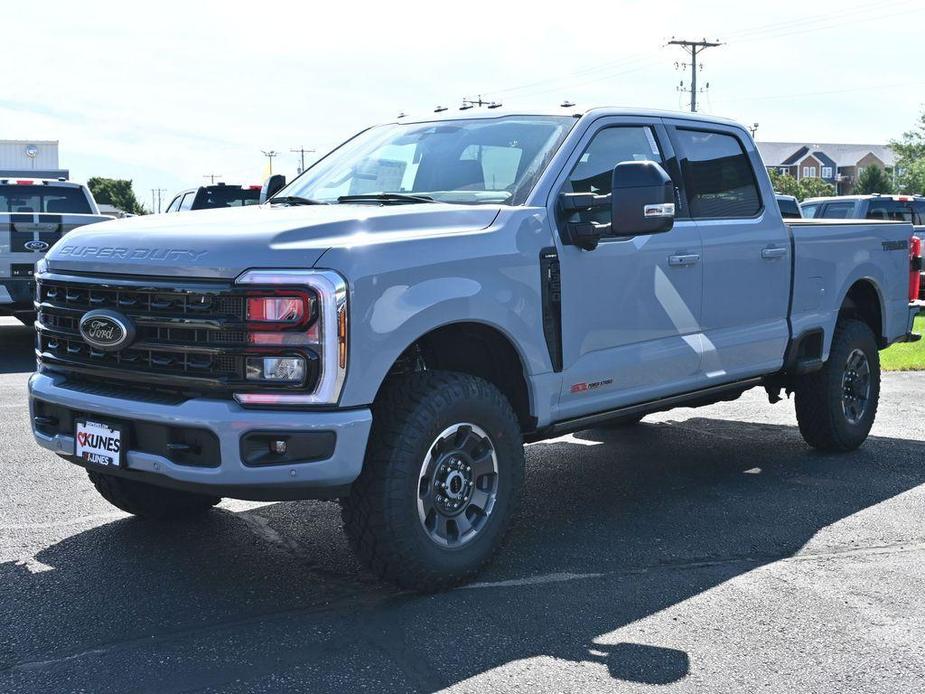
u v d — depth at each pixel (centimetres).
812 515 538
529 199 458
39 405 431
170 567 446
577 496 576
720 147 579
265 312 367
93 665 346
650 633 378
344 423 370
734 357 570
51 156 5631
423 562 402
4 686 330
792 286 611
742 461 664
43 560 454
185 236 393
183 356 381
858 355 683
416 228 413
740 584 432
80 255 414
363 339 375
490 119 519
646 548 480
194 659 351
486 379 472
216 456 371
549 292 453
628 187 439
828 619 393
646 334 510
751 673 344
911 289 741
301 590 419
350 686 332
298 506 546
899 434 758
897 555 473
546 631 378
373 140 550
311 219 398
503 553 471
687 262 528
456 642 367
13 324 1553
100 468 404
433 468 406
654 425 791
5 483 583
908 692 332
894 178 8000
